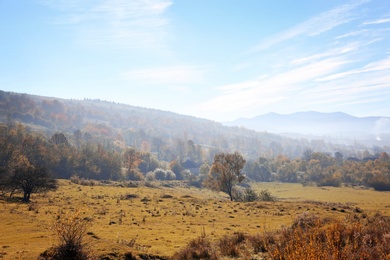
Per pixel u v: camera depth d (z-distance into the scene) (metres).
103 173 123.19
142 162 165.00
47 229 16.98
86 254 10.04
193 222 27.33
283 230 15.28
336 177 146.50
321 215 31.02
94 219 25.58
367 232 12.64
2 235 15.09
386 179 126.12
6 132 125.00
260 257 12.05
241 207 42.38
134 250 12.23
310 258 8.08
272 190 126.06
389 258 8.92
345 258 8.59
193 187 124.69
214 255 12.49
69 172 113.19
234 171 68.69
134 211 33.16
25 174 40.22
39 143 118.31
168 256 12.86
